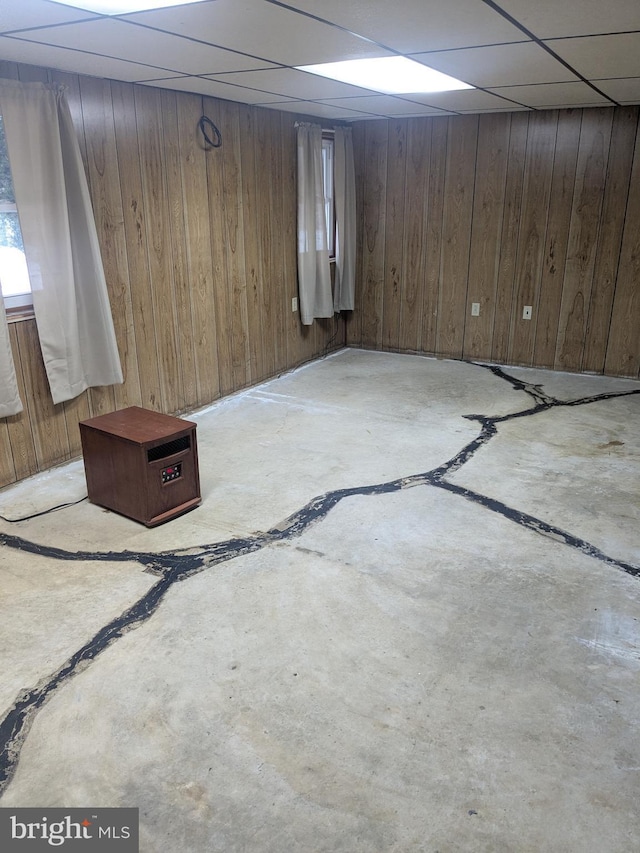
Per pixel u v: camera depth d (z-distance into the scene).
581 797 1.58
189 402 4.29
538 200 5.01
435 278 5.58
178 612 2.27
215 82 3.39
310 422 4.14
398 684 1.94
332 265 5.70
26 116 2.89
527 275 5.21
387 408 4.41
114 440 2.82
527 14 2.04
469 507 3.01
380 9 1.97
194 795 1.59
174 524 2.88
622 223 4.78
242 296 4.61
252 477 3.35
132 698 1.88
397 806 1.56
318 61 2.80
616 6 1.95
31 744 1.73
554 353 5.30
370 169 5.57
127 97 3.43
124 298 3.66
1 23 2.13
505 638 2.14
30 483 3.26
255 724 1.80
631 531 2.80
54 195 3.06
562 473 3.38
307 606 2.30
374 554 2.63
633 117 4.54
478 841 1.47
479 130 5.05
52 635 2.15
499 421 4.15
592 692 1.91
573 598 2.35
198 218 4.07
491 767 1.66
